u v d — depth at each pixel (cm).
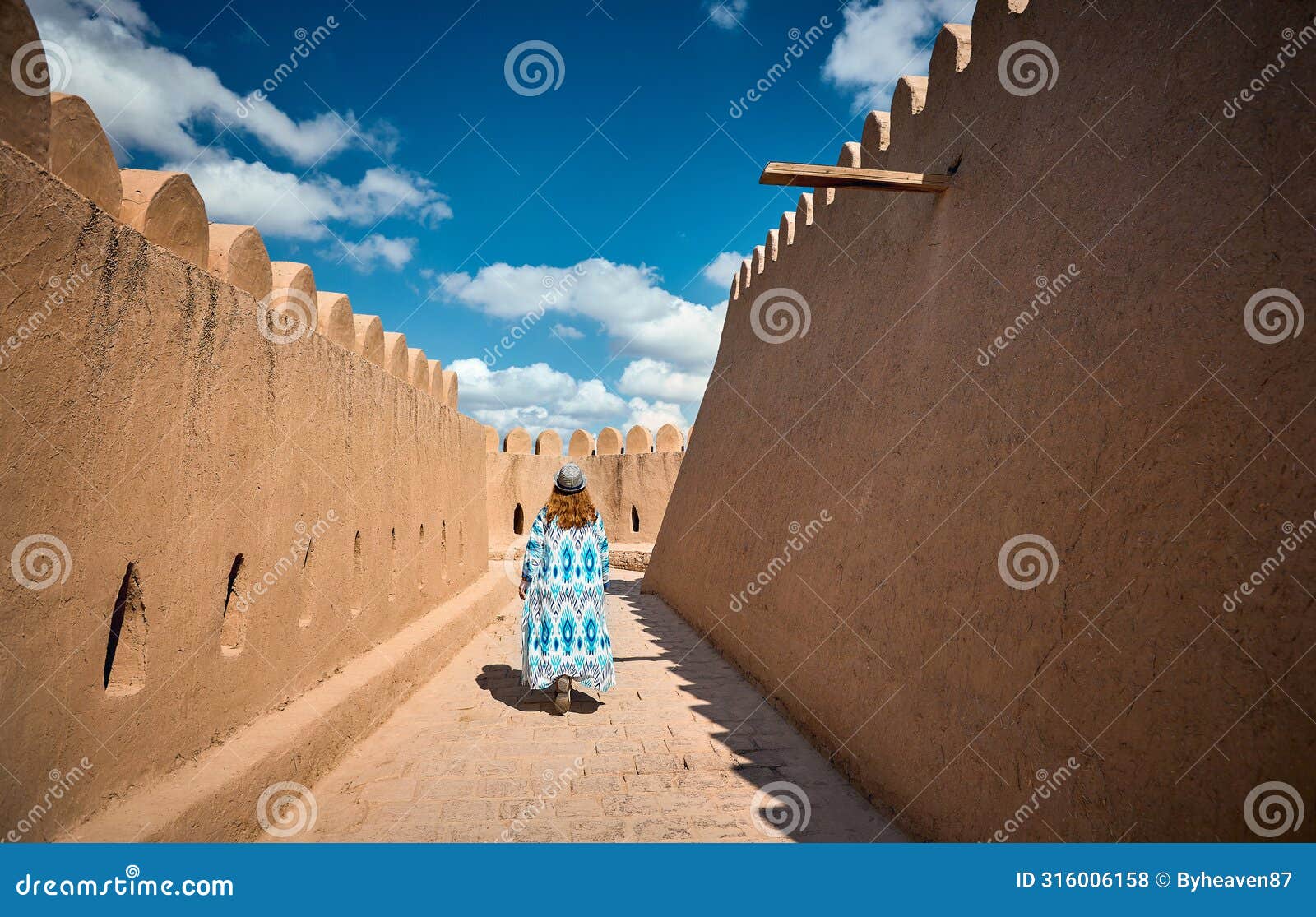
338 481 532
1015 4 413
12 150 229
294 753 389
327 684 501
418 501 760
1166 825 225
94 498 269
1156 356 258
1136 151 291
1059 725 274
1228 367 228
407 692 609
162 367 312
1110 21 320
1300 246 211
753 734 531
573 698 629
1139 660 243
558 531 589
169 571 318
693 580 1077
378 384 627
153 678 308
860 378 571
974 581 349
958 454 391
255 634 404
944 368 429
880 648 435
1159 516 245
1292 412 204
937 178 460
